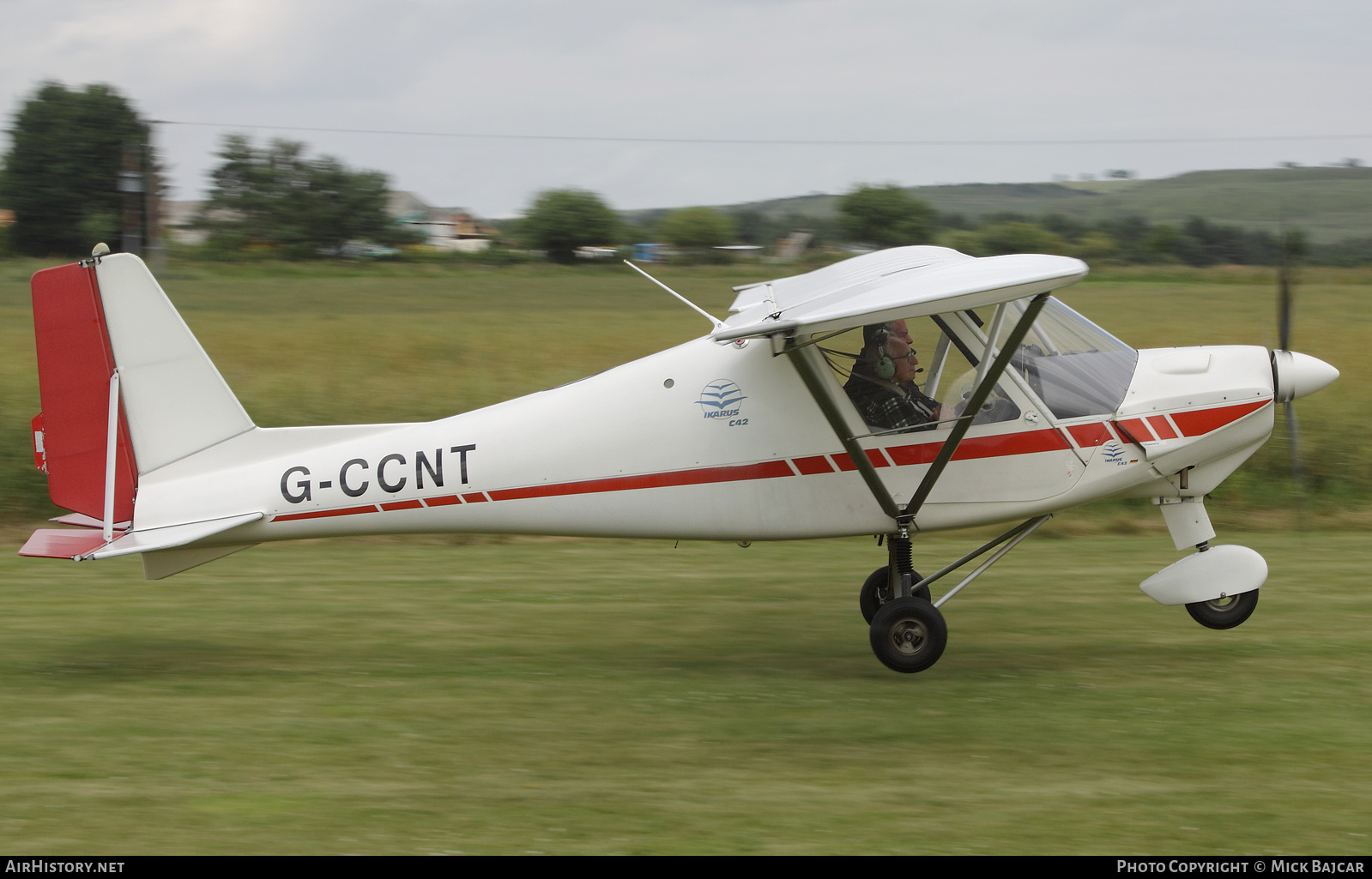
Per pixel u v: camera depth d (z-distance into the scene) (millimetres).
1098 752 8289
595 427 10453
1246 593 10789
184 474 10781
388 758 8344
